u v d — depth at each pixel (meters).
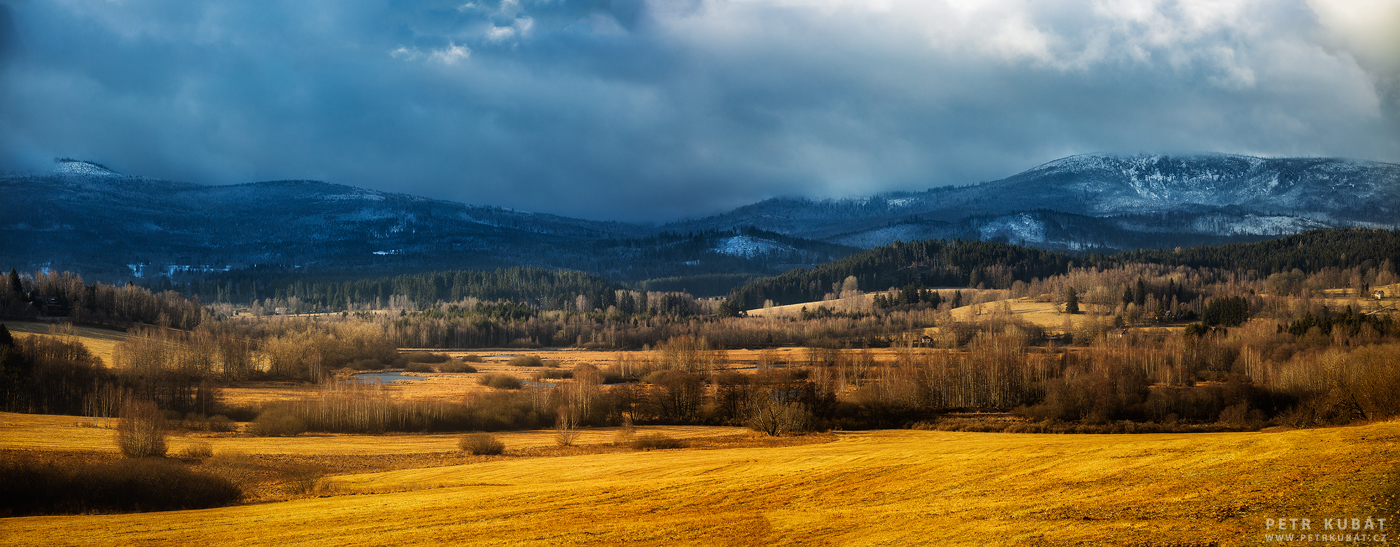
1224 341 150.50
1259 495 31.19
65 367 119.62
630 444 88.06
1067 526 30.45
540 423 110.44
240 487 60.47
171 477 54.16
